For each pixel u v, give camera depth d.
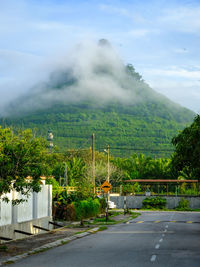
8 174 17.12
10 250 16.33
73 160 92.00
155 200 73.62
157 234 24.05
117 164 111.31
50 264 13.03
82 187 42.19
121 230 27.47
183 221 37.75
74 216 34.88
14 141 17.48
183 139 25.17
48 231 25.50
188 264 12.61
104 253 15.62
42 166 17.75
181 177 93.88
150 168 110.19
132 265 12.52
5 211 19.91
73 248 17.50
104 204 48.84
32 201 23.89
